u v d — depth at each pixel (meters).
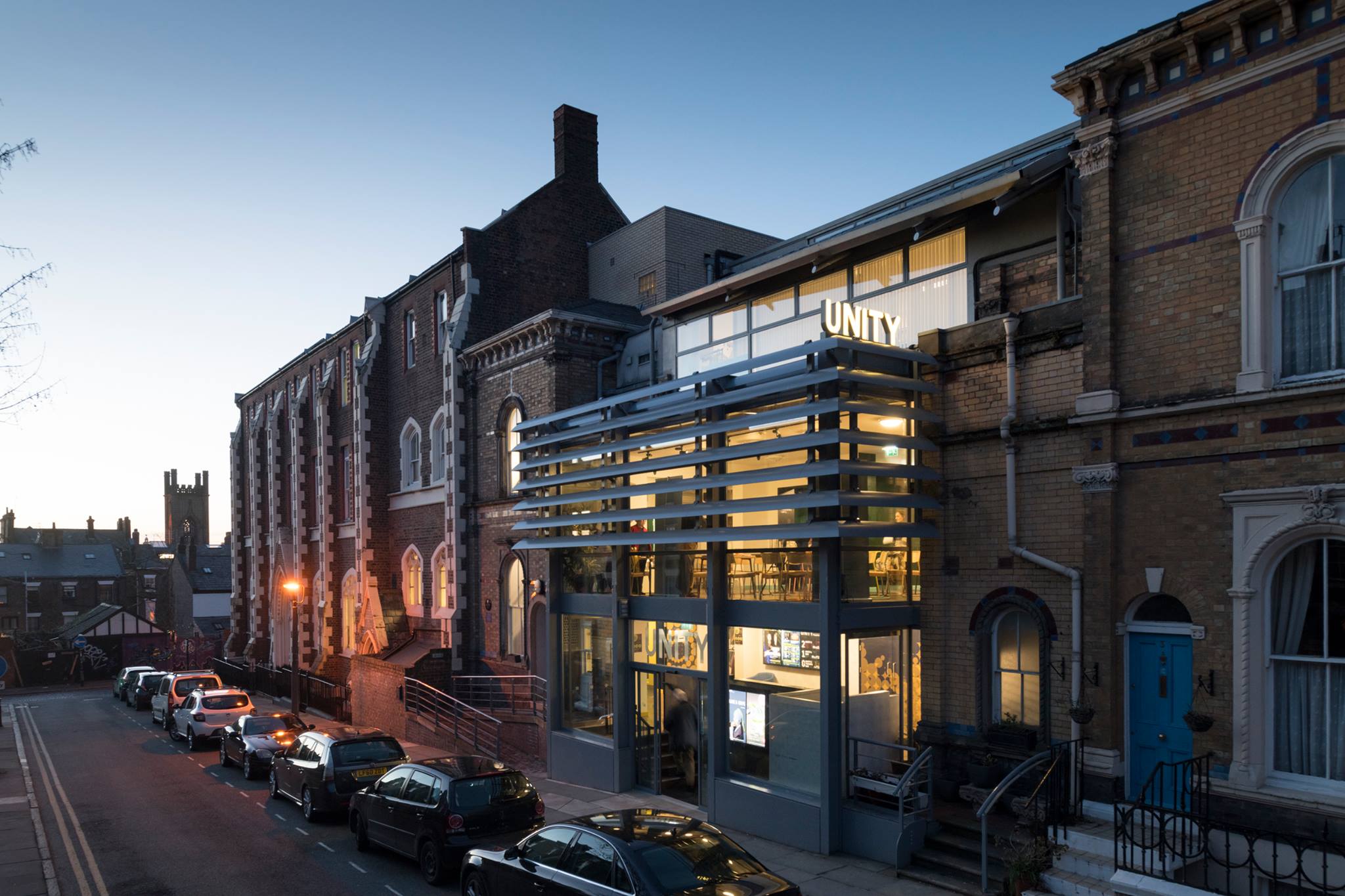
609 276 26.58
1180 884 9.07
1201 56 10.62
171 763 22.61
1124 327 11.20
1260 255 9.99
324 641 33.16
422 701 23.70
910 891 10.94
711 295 18.88
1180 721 10.58
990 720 12.76
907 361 13.55
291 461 39.94
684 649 15.84
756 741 14.16
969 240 14.13
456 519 25.00
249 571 46.75
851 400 12.78
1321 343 9.73
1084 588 11.40
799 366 13.69
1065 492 11.83
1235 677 9.92
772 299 18.00
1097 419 11.20
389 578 29.98
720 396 14.70
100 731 29.42
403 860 13.63
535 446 19.27
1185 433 10.54
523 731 20.62
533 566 22.00
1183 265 10.67
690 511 14.74
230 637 47.19
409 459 29.44
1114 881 9.38
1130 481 11.05
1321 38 9.64
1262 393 9.80
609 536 16.97
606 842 8.98
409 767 13.49
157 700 30.88
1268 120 10.02
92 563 75.06
